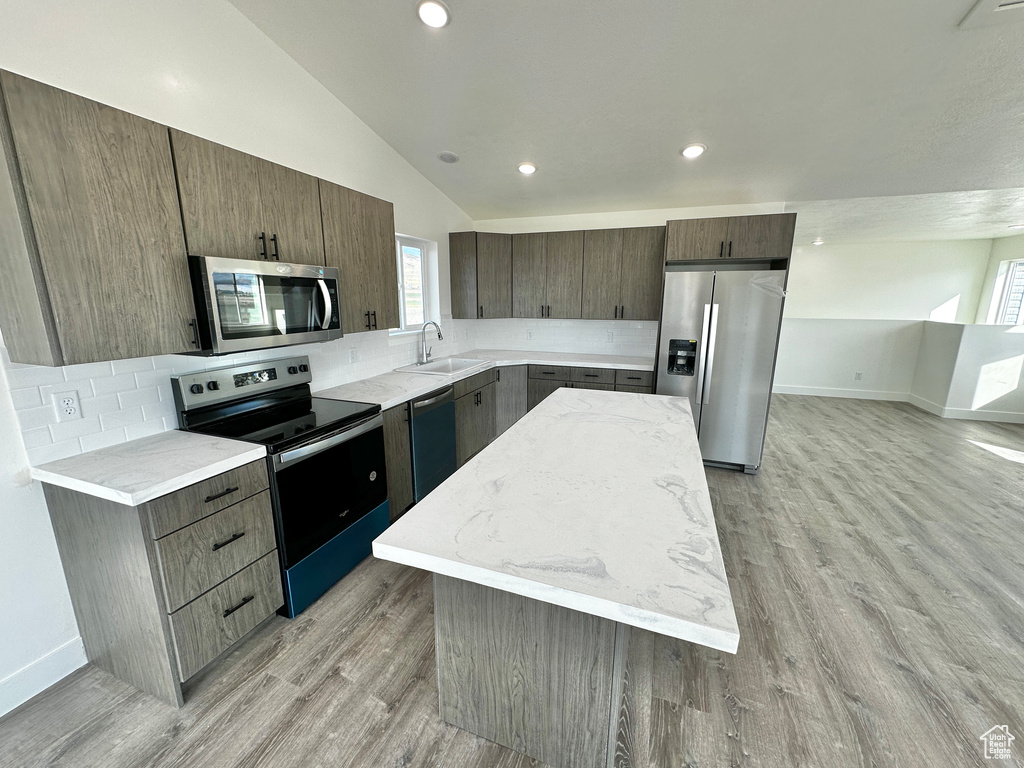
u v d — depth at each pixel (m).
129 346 1.42
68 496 1.43
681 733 1.38
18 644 1.46
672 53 1.96
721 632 0.69
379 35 2.00
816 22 1.73
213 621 1.52
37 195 1.17
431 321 3.76
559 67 2.11
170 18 1.70
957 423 4.91
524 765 1.25
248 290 1.75
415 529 1.03
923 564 2.28
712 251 3.32
